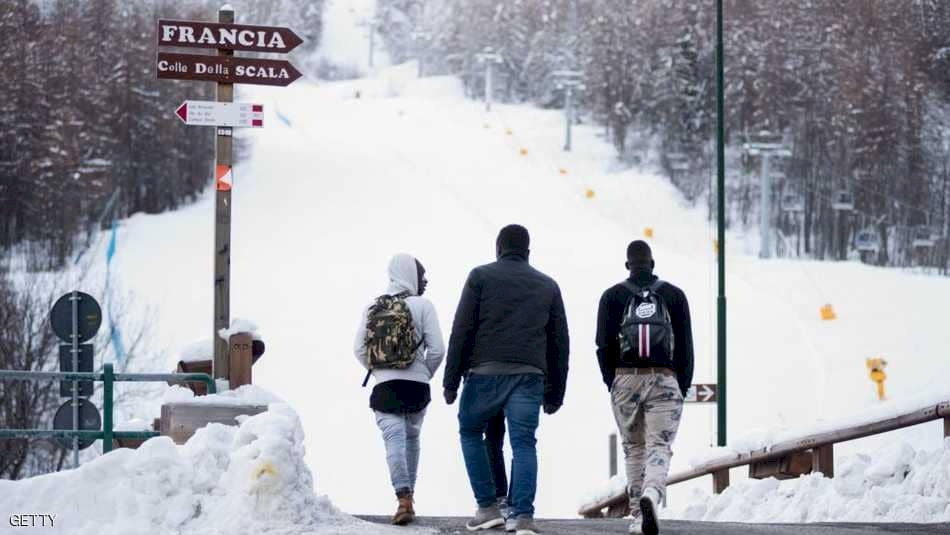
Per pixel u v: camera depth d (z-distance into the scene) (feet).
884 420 106.83
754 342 363.76
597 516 171.53
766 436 125.80
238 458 80.02
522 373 80.12
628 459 85.20
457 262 477.77
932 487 101.09
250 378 112.88
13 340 261.44
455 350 80.84
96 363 295.07
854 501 103.86
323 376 314.55
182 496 78.48
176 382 114.52
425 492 226.99
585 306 398.01
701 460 138.82
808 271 533.14
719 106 190.80
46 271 489.26
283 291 425.28
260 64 117.60
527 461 79.36
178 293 438.40
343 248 513.04
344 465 244.22
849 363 334.85
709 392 182.29
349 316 386.11
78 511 77.87
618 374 83.30
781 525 93.45
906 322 403.54
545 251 504.02
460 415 81.46
